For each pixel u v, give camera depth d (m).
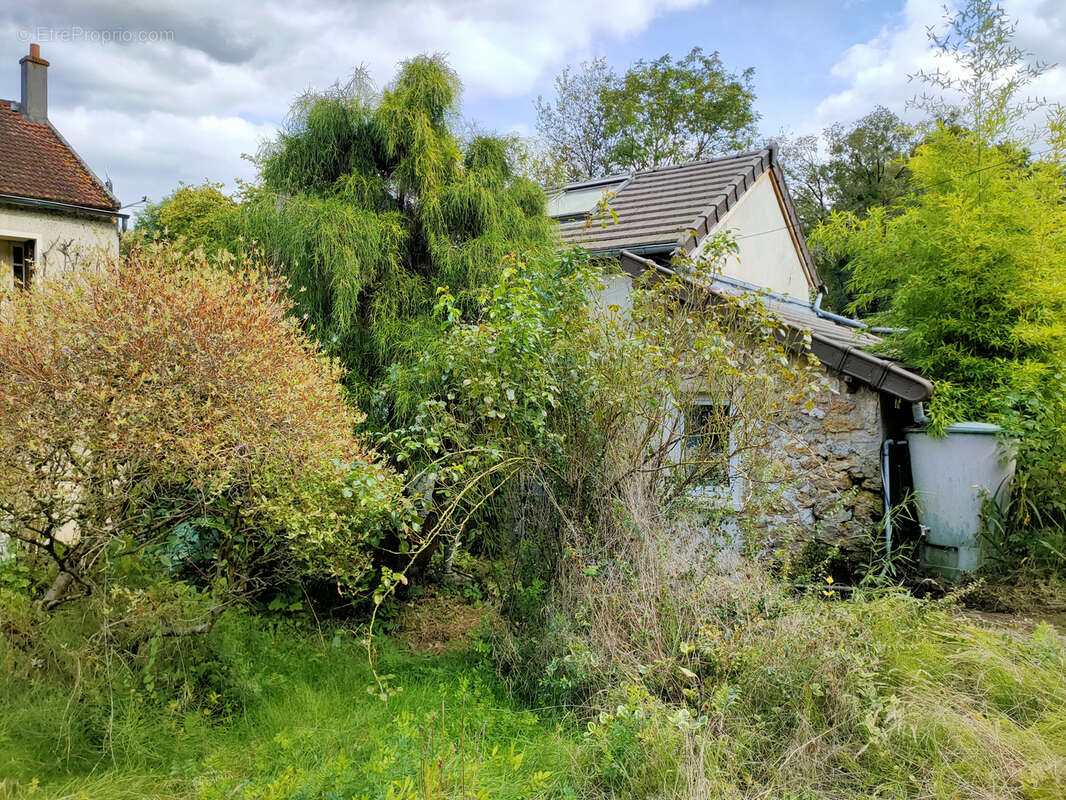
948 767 3.47
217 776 3.50
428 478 5.15
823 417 7.59
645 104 30.25
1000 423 7.04
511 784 3.36
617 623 4.56
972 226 7.57
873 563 7.15
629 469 5.12
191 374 4.13
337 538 4.80
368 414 6.79
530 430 4.98
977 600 6.45
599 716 3.87
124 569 4.44
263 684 4.46
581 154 31.25
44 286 4.41
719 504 5.54
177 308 4.14
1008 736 3.66
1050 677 4.21
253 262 6.79
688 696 4.05
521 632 5.08
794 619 4.30
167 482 4.42
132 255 4.70
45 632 4.00
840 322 12.84
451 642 5.71
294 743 3.83
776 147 13.46
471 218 7.34
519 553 5.26
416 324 6.74
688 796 3.23
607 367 5.14
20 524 4.12
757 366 5.34
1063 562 6.60
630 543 4.92
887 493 7.19
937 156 8.42
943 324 7.87
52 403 3.89
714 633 4.16
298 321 5.16
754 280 13.11
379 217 7.04
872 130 29.48
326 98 7.27
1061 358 7.56
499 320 5.02
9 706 3.63
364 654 5.14
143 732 3.74
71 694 3.78
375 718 4.16
